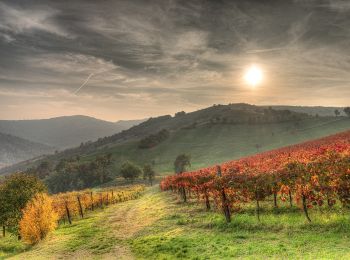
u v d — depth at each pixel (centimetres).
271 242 2152
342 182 2416
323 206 2733
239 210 3256
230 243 2311
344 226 2158
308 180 2491
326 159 2602
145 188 13262
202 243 2438
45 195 4369
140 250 2631
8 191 4831
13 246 4266
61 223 5900
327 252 1736
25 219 4059
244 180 2897
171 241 2672
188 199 5188
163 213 4300
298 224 2412
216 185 2997
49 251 3328
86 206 6894
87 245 3316
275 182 2745
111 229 4009
